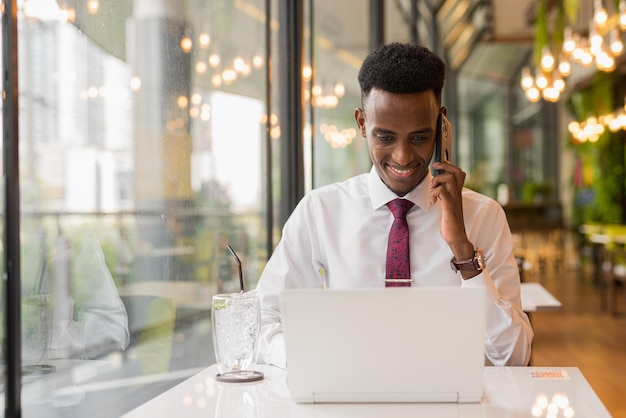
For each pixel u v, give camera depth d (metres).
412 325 1.48
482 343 1.48
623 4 7.93
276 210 4.06
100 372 2.25
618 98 13.31
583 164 15.55
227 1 3.29
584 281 13.70
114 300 2.33
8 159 1.79
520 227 16.88
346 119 5.40
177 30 2.79
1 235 1.79
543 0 9.38
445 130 1.97
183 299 2.85
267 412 1.49
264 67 3.77
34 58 1.94
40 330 1.97
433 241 2.12
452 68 14.37
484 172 18.45
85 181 2.18
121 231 2.38
